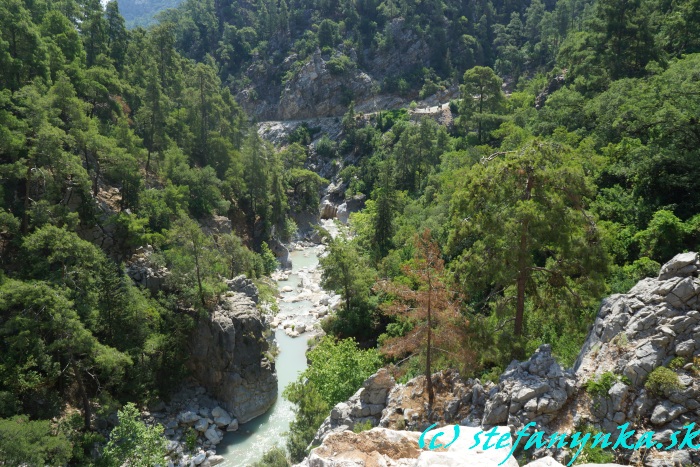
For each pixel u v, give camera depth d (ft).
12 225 120.88
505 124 217.36
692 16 209.67
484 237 80.23
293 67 512.22
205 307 139.23
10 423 85.87
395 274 164.66
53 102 153.58
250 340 136.98
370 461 39.37
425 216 196.13
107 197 172.04
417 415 70.18
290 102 493.36
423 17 506.07
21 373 104.42
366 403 81.46
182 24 589.73
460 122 278.87
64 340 102.63
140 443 96.78
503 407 56.54
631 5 200.64
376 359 113.60
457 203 81.97
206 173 221.46
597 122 166.20
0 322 114.01
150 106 218.18
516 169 76.38
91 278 118.42
